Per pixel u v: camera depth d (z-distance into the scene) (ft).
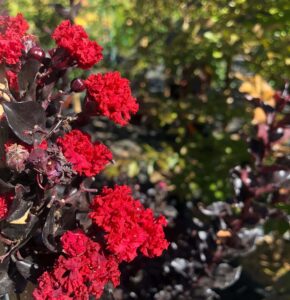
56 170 0.82
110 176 1.89
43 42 2.34
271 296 1.77
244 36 1.93
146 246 0.91
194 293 1.36
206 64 2.31
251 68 2.04
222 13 2.01
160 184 1.60
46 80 0.93
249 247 1.40
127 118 0.92
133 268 1.37
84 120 0.95
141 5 2.47
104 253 0.90
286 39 1.90
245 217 1.43
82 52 0.90
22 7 2.39
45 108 0.93
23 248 0.91
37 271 0.89
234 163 2.01
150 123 2.49
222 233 1.41
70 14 1.64
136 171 2.07
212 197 1.98
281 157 1.53
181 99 2.28
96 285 0.86
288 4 1.86
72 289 0.84
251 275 1.90
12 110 0.82
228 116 2.17
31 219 0.85
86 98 0.93
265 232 1.81
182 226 1.44
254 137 1.58
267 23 1.89
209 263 1.39
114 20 2.51
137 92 2.45
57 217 0.89
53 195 0.86
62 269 0.84
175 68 2.43
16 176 0.85
